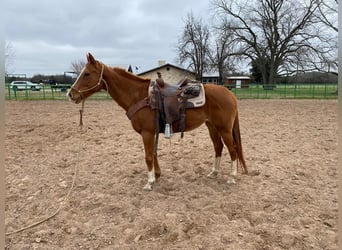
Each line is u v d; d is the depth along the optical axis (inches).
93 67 135.5
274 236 99.3
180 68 1526.8
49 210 122.6
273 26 1250.6
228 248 93.0
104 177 163.8
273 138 271.4
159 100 134.3
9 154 214.2
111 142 256.1
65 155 212.7
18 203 129.8
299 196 133.4
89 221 112.0
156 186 148.9
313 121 384.2
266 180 156.6
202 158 202.2
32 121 379.6
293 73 1213.7
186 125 141.9
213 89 144.4
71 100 135.6
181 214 116.3
